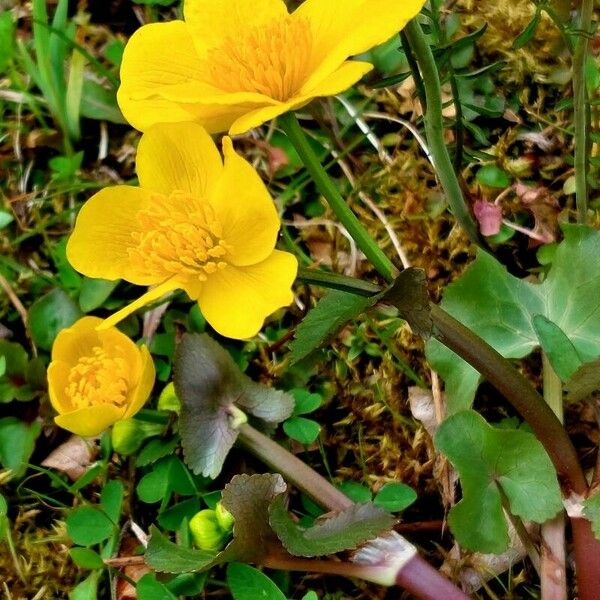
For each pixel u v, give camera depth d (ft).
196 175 0.38
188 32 0.38
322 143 0.57
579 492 0.40
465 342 0.38
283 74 0.34
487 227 0.52
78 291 0.55
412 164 0.55
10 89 0.61
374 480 0.50
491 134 0.55
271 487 0.40
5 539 0.50
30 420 0.52
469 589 0.46
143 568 0.47
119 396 0.44
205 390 0.46
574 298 0.43
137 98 0.33
